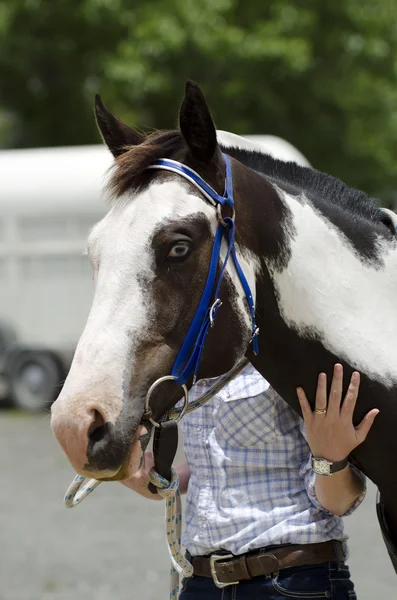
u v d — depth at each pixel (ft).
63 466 41.37
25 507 34.40
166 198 10.07
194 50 64.69
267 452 12.01
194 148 10.37
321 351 10.93
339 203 11.69
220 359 10.41
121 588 24.71
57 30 68.39
